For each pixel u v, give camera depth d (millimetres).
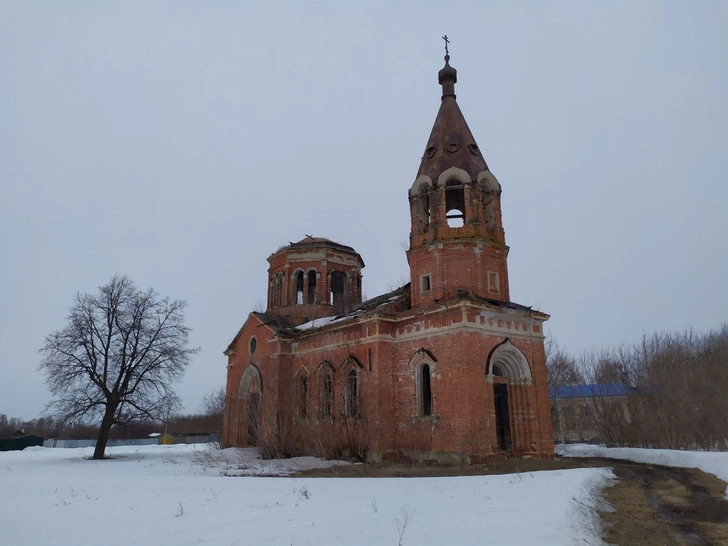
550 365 59844
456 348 27359
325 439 31938
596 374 56188
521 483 17297
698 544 11312
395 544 10016
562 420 60125
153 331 43656
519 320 29656
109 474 27359
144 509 15195
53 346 40969
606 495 16516
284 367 37625
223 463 32875
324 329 34781
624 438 44344
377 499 15016
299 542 10453
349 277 44906
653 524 13070
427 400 29531
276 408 36156
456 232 30438
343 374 32906
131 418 42125
